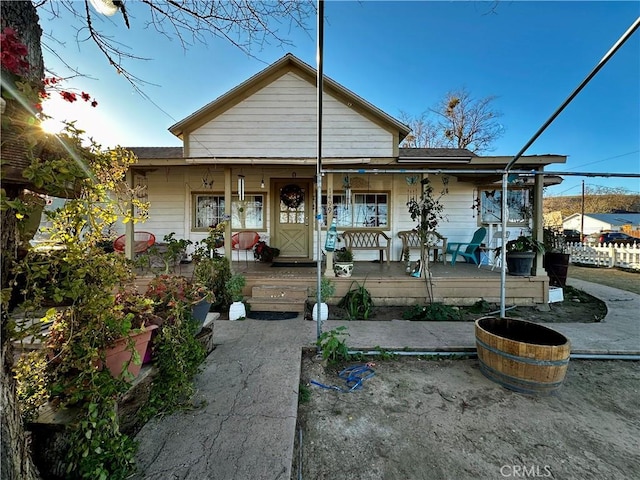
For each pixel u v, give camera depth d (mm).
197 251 4988
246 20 2553
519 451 1857
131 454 1494
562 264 5922
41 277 1384
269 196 7406
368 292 4996
